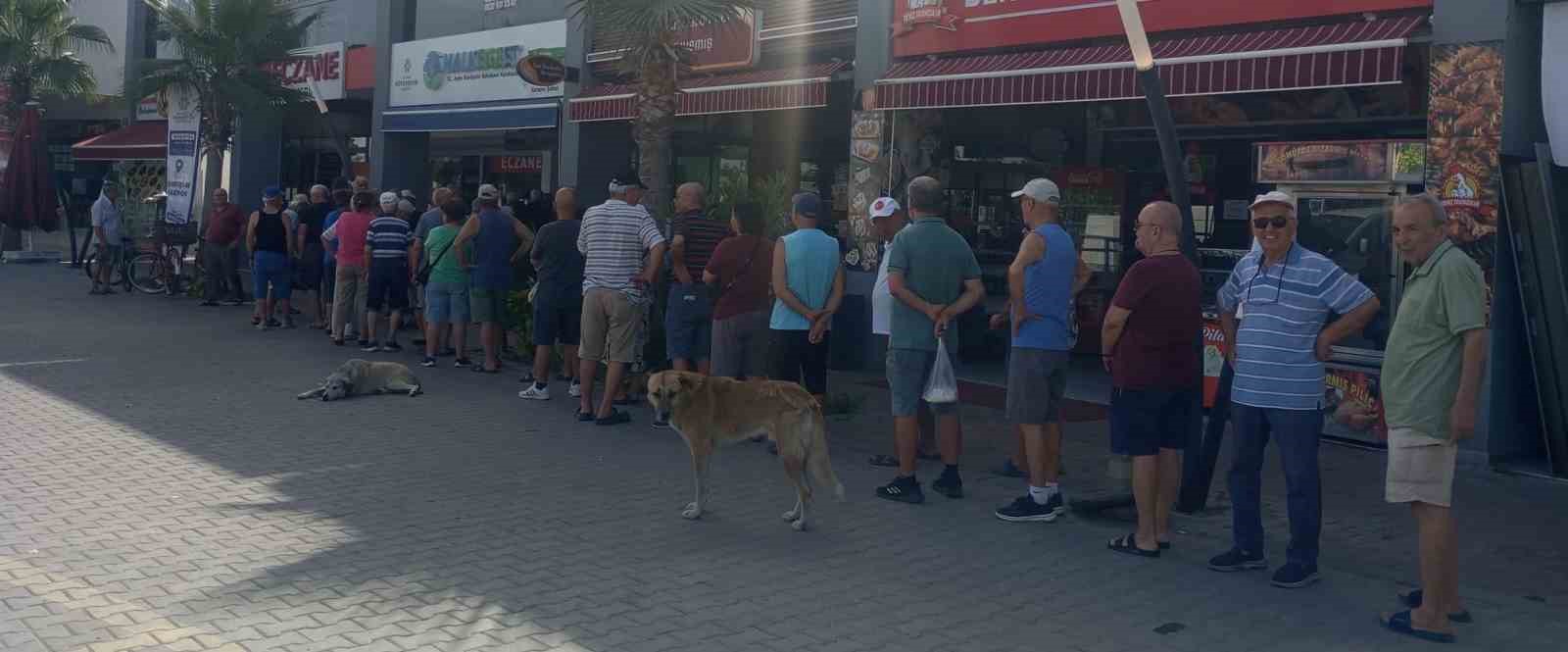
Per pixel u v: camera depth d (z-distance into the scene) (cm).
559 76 1598
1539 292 862
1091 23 1120
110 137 2567
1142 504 665
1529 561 677
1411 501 549
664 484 801
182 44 2044
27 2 2712
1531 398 914
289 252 1546
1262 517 755
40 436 888
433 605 562
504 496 760
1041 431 729
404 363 1284
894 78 1246
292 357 1305
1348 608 592
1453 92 879
